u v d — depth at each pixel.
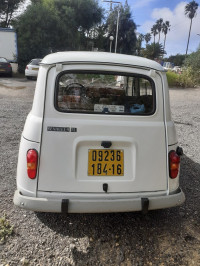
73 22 29.17
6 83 15.08
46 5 27.08
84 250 2.58
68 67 2.47
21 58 22.58
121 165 2.54
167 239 2.80
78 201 2.40
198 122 8.41
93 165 2.49
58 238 2.72
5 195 3.44
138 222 3.07
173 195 2.63
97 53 2.71
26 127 2.52
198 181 4.17
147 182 2.58
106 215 3.17
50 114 2.45
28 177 2.45
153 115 2.59
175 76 19.00
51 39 24.75
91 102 2.55
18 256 2.45
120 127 2.50
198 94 15.42
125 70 2.55
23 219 2.99
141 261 2.49
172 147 2.64
